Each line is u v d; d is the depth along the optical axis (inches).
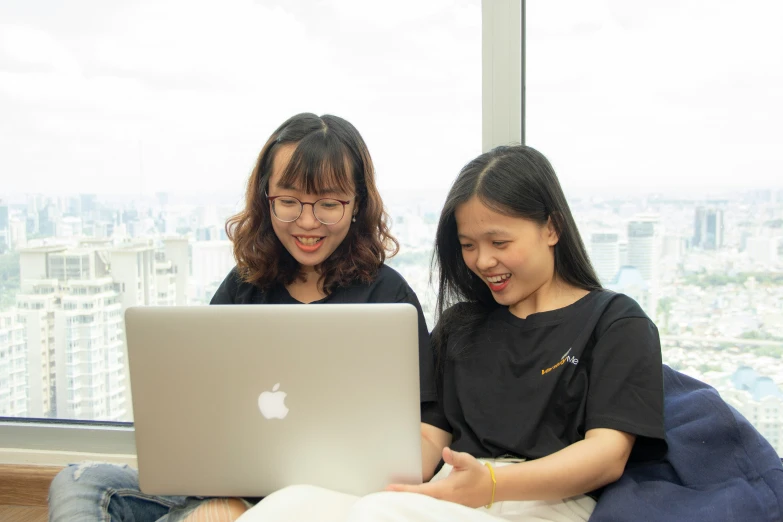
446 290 47.6
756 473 38.1
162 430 35.7
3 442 62.9
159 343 34.5
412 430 34.3
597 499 39.6
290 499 32.6
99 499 40.6
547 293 44.2
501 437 40.9
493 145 55.1
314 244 45.4
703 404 41.6
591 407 38.9
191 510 39.4
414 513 29.4
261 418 34.8
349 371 33.8
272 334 33.8
